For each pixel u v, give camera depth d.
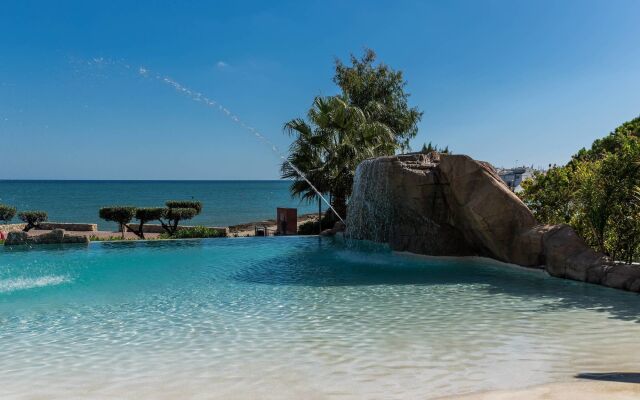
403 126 32.38
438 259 14.49
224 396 4.64
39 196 113.44
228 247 18.31
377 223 16.75
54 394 4.78
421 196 14.59
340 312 8.16
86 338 6.82
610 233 11.75
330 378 5.07
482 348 6.02
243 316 7.99
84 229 29.20
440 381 4.91
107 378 5.21
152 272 12.80
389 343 6.30
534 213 14.26
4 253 16.62
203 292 10.10
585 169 13.62
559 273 10.98
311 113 23.78
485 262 13.75
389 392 4.64
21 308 8.77
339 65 33.28
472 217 12.83
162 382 5.06
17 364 5.74
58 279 11.83
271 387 4.85
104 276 12.24
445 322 7.36
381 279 11.34
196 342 6.52
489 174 13.03
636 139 12.44
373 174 16.33
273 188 191.50
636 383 4.51
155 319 7.88
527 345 6.12
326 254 16.22
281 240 20.28
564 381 4.76
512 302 8.68
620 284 9.60
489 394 4.32
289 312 8.22
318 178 22.91
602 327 6.95
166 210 23.52
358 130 23.78
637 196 10.95
